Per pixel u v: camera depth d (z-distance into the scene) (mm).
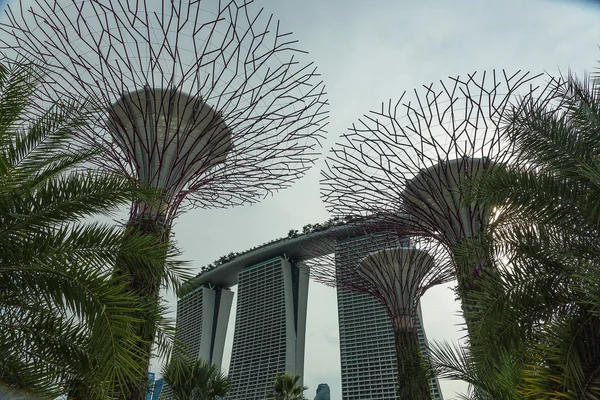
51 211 5746
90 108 7609
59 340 6145
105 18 10430
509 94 11438
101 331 4961
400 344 18094
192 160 11820
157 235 10070
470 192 7863
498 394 7289
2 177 5832
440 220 13094
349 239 20641
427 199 13727
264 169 12977
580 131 7184
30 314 6133
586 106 7273
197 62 10977
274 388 23625
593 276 5555
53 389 6039
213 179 12648
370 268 20031
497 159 11734
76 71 10977
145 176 11383
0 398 5863
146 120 12008
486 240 7184
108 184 6070
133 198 6176
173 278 6250
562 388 5812
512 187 7051
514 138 8047
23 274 5371
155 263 6055
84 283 5180
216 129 11797
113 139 11148
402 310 18984
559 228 6816
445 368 7961
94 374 5855
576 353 5832
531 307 6465
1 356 5836
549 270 6609
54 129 7012
